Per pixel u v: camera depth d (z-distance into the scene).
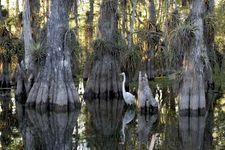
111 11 25.17
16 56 29.97
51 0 20.92
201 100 18.67
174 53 19.25
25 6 24.48
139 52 28.08
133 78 27.56
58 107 20.08
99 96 24.66
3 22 31.36
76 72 35.25
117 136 15.27
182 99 18.73
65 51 20.67
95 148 13.53
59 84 20.31
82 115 19.56
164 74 33.03
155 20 32.91
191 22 19.03
